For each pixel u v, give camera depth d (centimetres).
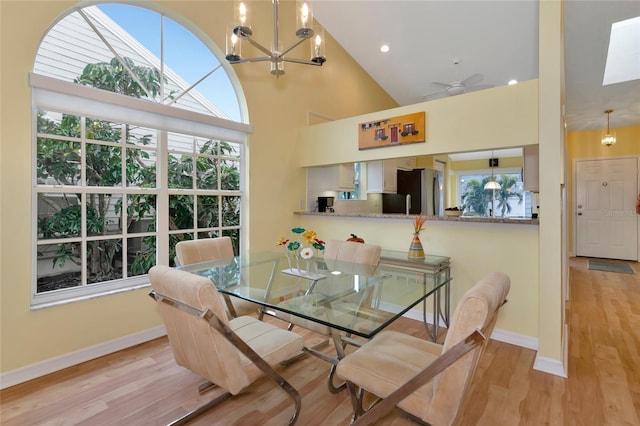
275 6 221
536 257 263
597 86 434
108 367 234
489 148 276
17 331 215
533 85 256
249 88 364
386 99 607
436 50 461
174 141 313
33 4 220
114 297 261
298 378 219
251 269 254
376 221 358
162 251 301
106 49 267
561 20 240
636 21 380
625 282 457
